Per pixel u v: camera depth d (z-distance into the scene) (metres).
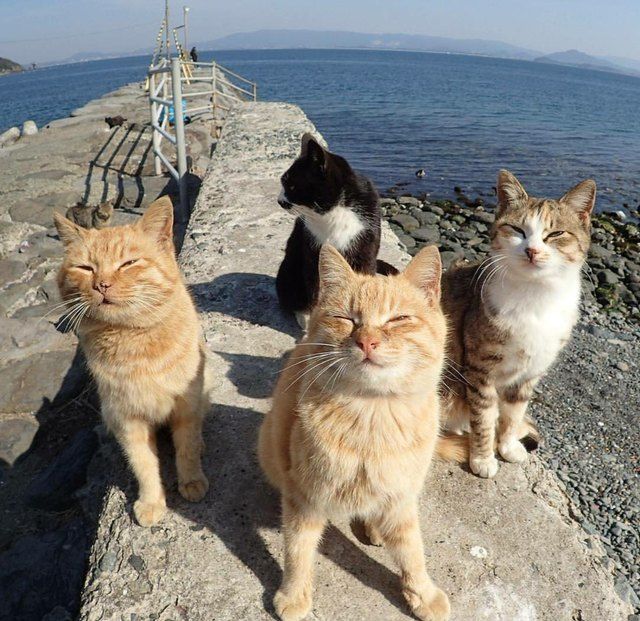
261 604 0.53
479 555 0.58
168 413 0.65
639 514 0.94
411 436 0.52
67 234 0.66
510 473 0.70
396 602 0.54
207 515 0.62
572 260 0.67
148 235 0.66
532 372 0.70
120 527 0.61
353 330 0.52
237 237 1.30
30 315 1.48
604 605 0.55
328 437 0.50
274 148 1.89
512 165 4.07
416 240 2.24
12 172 2.33
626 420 1.17
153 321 0.61
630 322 1.65
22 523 0.98
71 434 1.15
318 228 0.97
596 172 3.98
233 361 0.89
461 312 0.73
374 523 0.55
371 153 4.32
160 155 2.17
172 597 0.54
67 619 0.77
